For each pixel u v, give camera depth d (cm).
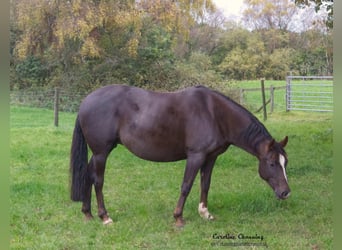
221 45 2791
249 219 511
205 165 514
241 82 2489
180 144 489
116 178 695
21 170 736
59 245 438
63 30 1741
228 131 497
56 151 891
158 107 486
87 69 1941
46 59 2041
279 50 2797
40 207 554
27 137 1056
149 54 1897
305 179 675
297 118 1441
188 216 523
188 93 494
